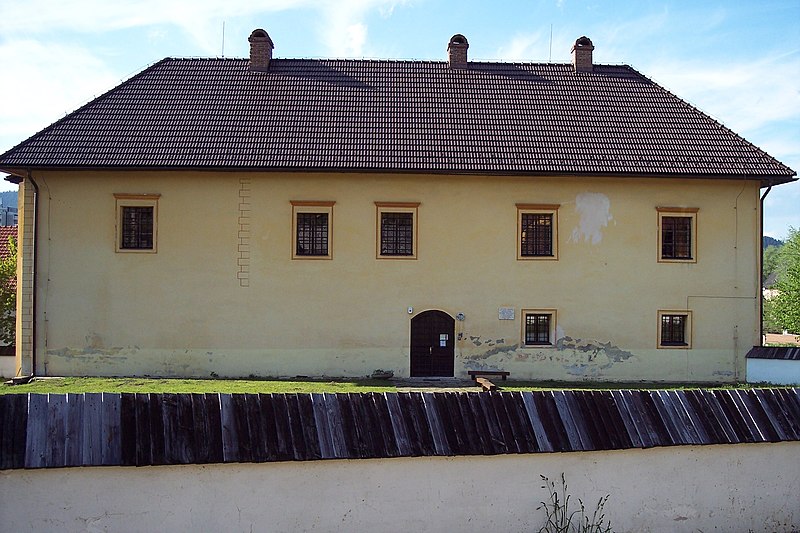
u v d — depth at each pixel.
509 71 28.64
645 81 28.59
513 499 8.13
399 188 24.88
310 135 25.06
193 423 7.66
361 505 7.84
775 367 19.42
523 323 24.94
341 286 24.72
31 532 7.25
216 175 24.61
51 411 7.45
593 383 24.28
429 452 7.90
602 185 25.14
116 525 7.38
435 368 24.80
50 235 24.52
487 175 24.52
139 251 24.50
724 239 25.38
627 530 8.34
